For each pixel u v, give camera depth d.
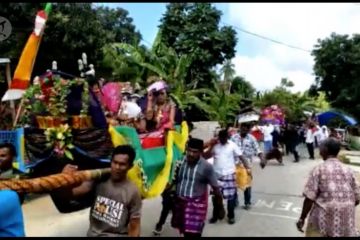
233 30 23.28
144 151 4.96
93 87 4.41
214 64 23.27
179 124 6.79
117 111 5.18
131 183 3.52
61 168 4.11
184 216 5.26
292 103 33.41
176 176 5.55
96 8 16.64
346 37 33.03
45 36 14.19
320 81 34.94
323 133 19.89
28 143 4.13
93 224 3.51
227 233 6.91
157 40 18.27
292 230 7.12
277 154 16.25
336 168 4.32
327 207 4.25
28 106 4.22
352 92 32.34
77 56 15.45
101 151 4.28
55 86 4.14
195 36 22.58
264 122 22.11
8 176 4.02
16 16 13.37
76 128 4.14
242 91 30.27
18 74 4.60
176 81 17.00
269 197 9.83
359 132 30.38
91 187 3.53
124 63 16.77
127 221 3.47
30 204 8.26
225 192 7.37
